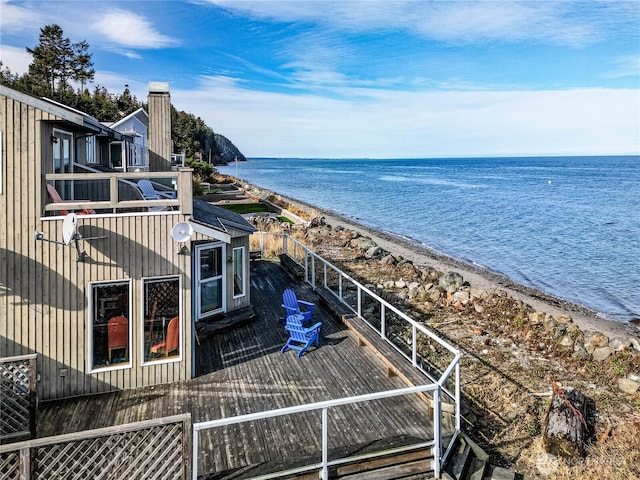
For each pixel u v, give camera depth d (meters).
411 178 114.94
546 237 34.66
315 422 7.41
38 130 7.89
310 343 10.31
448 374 7.00
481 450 7.34
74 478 5.18
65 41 72.50
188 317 8.85
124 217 8.36
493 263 26.69
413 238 34.31
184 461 5.35
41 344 8.12
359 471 6.37
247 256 12.66
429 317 15.16
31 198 7.92
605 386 10.79
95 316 8.38
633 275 24.39
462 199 61.88
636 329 16.62
